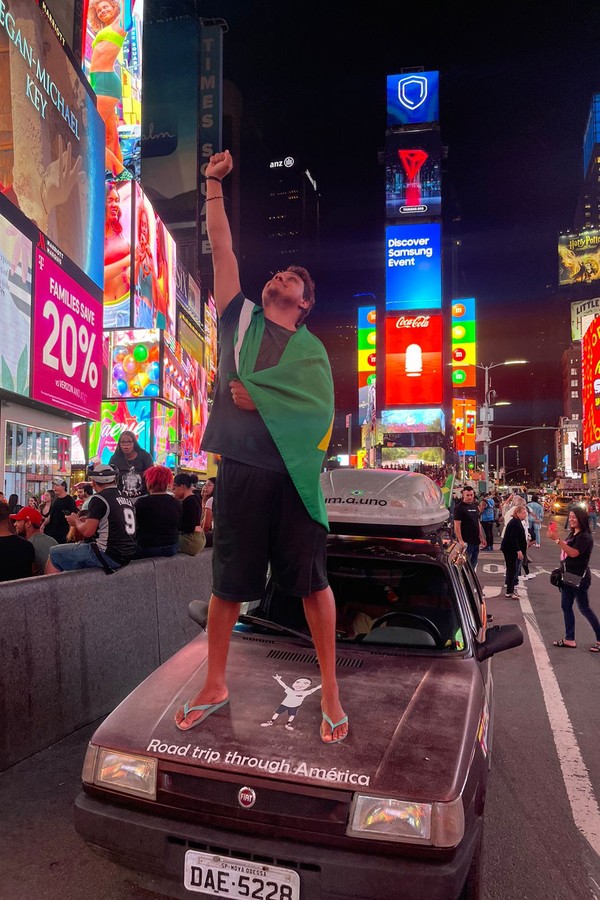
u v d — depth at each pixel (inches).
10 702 155.1
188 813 93.0
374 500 150.9
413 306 3297.2
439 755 95.7
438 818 86.1
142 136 2561.5
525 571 575.8
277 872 87.0
